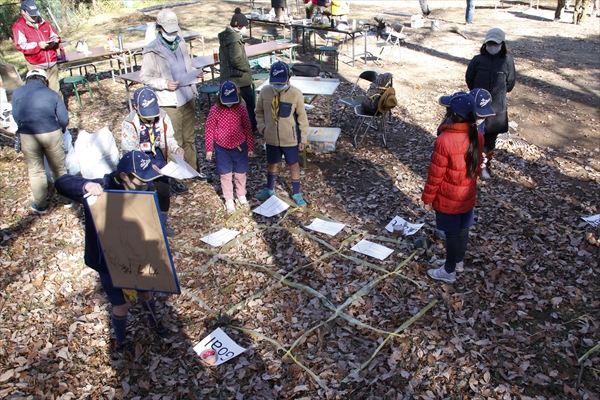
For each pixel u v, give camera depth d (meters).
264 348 3.83
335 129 7.54
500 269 4.64
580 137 7.88
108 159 5.34
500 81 5.83
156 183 4.57
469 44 13.67
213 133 5.28
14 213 5.75
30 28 7.84
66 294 4.43
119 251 3.17
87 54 9.73
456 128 3.81
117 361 3.70
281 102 5.25
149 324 3.91
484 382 3.47
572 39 14.27
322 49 11.06
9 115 7.36
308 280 4.56
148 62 5.35
